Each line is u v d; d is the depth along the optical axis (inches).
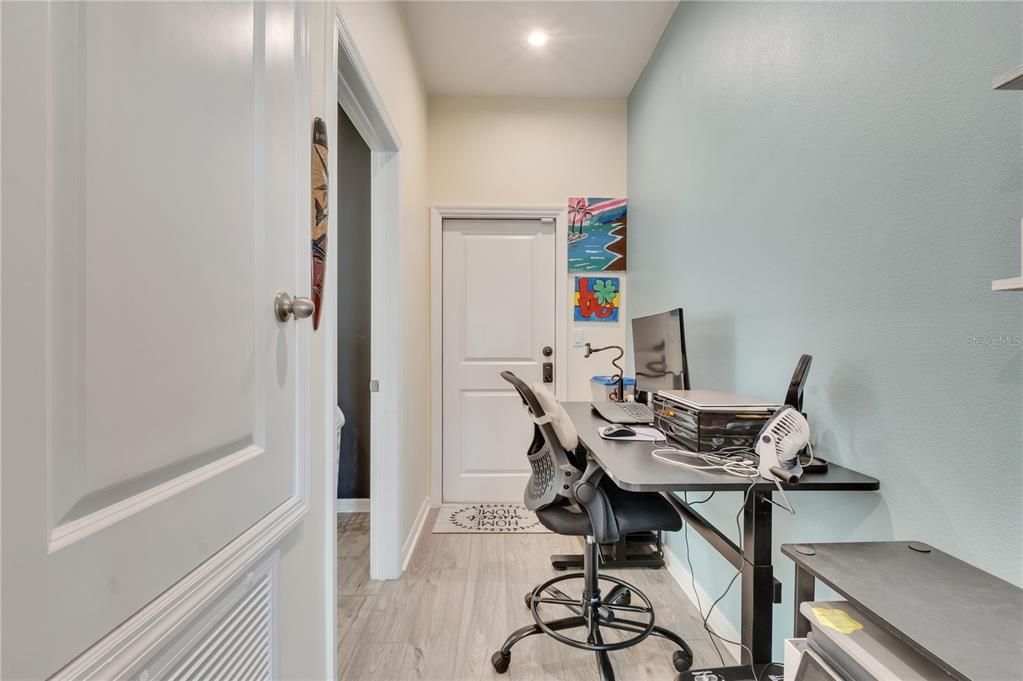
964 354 33.2
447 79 113.6
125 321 20.6
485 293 123.7
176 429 23.7
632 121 118.4
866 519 41.9
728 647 65.9
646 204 106.9
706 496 74.7
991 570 31.0
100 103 19.4
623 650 65.1
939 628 24.2
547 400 56.7
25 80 16.6
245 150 30.5
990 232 31.5
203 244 26.0
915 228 37.3
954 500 33.8
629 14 90.4
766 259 58.7
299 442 38.3
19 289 16.4
